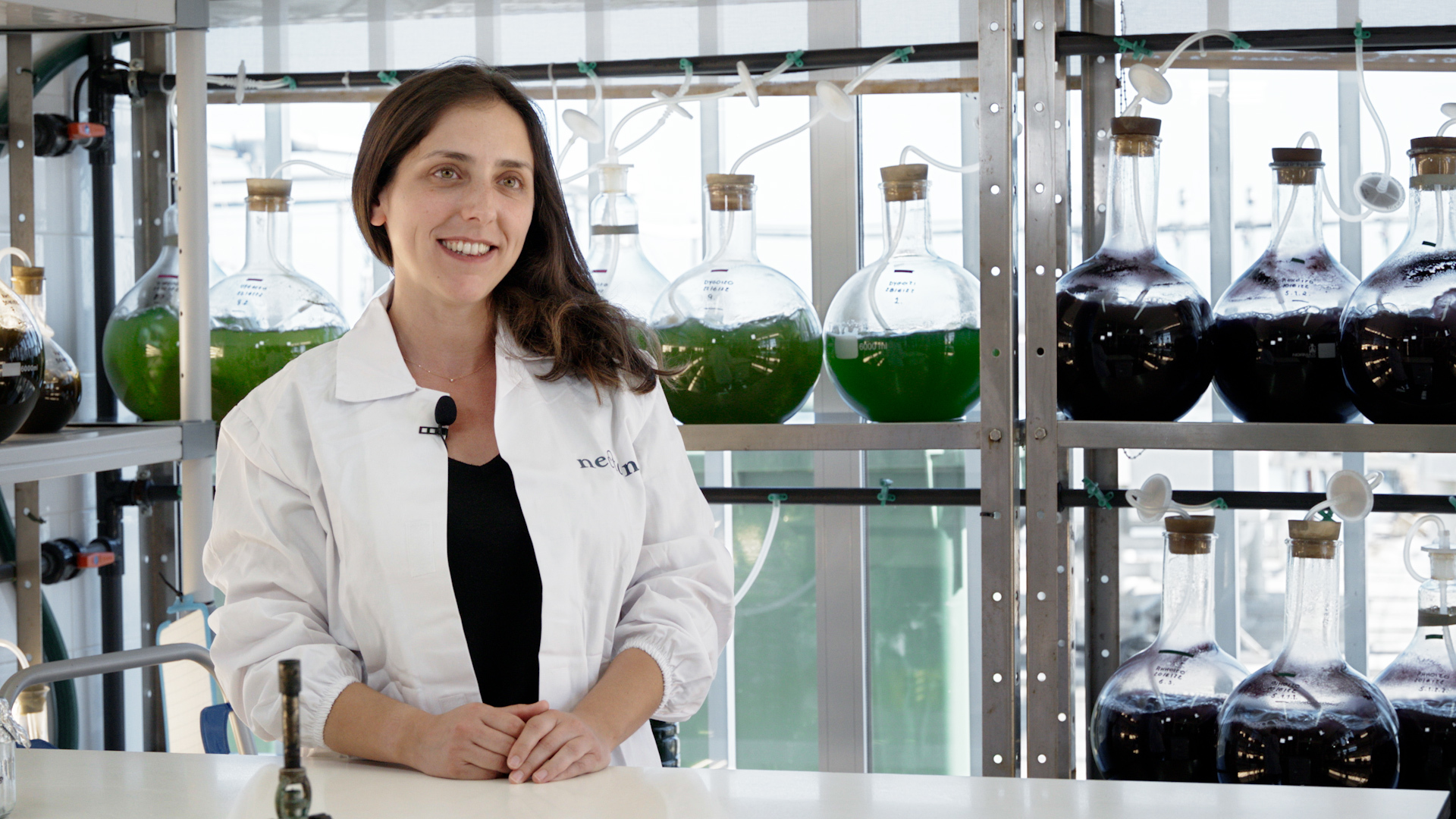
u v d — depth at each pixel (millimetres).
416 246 1308
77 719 2143
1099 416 1616
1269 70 2012
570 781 1056
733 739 2555
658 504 1431
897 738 2506
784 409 1737
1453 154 1493
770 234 2424
